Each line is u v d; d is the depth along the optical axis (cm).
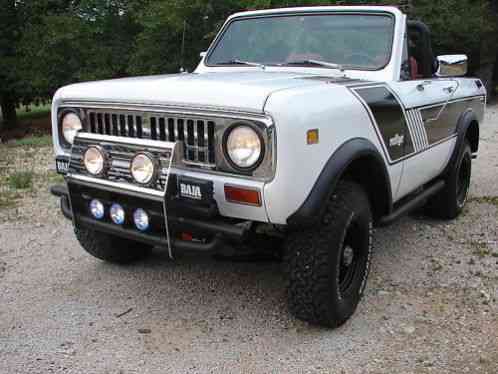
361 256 333
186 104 279
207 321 332
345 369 281
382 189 338
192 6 1658
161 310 346
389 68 383
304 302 305
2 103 2345
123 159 296
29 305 352
